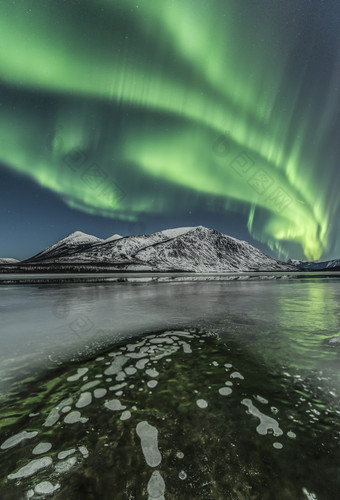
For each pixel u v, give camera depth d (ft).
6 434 10.43
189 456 9.05
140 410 12.12
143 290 80.64
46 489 7.84
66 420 11.36
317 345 22.34
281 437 10.01
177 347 21.99
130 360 18.94
